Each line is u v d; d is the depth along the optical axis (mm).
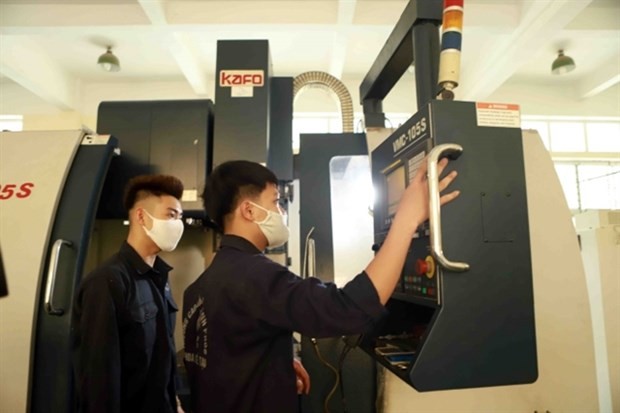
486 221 940
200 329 988
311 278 860
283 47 4875
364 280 809
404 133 1120
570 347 1429
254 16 3789
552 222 1495
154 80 5715
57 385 1545
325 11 3805
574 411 1410
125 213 1997
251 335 900
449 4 1018
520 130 992
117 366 1314
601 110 5949
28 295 1594
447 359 896
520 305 942
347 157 1888
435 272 932
